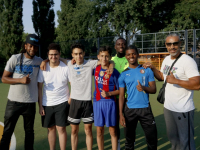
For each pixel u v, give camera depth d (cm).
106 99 283
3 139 286
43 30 2239
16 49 2117
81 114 296
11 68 286
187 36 1520
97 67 293
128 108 276
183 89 254
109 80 283
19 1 2112
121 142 354
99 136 290
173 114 262
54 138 310
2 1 2086
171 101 263
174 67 262
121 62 333
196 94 777
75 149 302
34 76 296
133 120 276
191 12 2064
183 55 261
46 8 2230
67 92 309
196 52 1491
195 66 247
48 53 295
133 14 2130
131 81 271
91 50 1822
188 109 253
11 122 289
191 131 255
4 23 2077
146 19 2292
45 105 298
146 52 1788
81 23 2595
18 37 2092
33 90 295
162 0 2044
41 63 300
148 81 275
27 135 299
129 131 282
